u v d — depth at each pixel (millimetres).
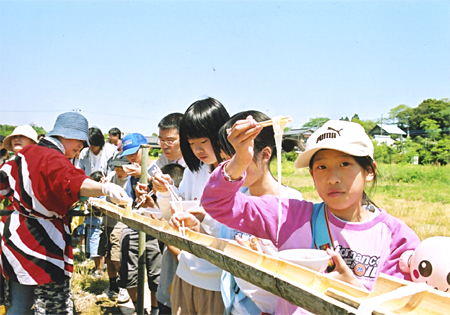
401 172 24891
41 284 3207
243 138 1722
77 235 7320
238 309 2293
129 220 2916
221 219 1964
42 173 3191
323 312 1255
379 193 15914
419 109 52500
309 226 1945
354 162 1766
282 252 1751
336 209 1834
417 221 9375
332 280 1369
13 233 3234
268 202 2006
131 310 4621
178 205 2725
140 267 3824
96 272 5988
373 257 1759
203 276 2689
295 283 1388
